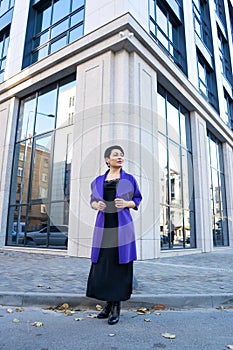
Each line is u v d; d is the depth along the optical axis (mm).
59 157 9664
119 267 2867
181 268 6309
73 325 2873
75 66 9734
